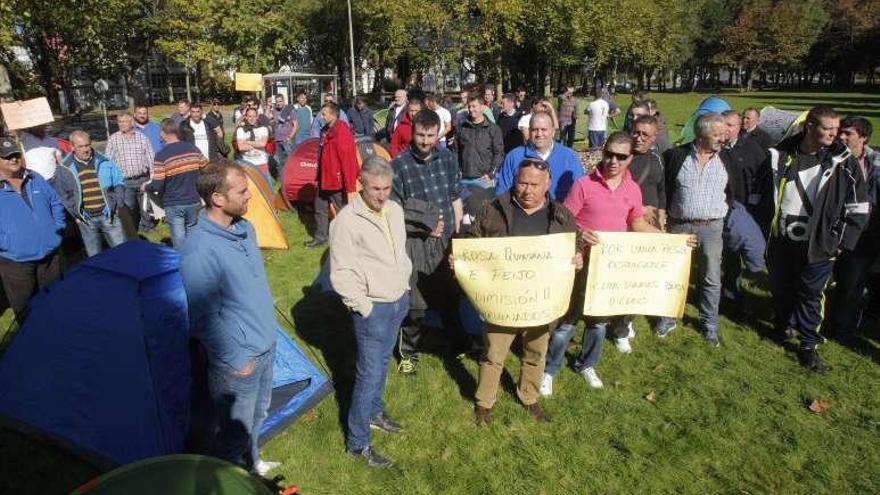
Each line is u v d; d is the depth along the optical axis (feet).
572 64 147.84
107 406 12.10
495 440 13.29
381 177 10.84
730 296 19.90
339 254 11.19
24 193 16.55
